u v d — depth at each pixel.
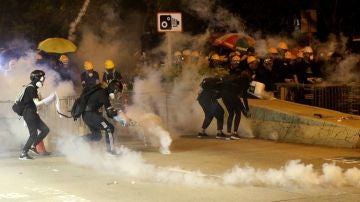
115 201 9.00
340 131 14.38
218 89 15.79
